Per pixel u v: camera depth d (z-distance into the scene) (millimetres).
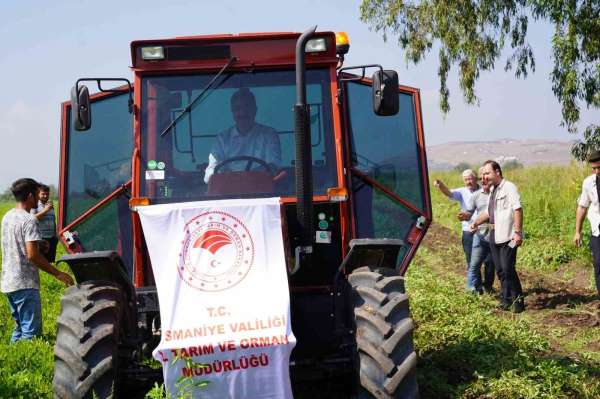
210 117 7125
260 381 5996
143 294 6914
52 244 13273
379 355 6094
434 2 17641
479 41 17297
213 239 6285
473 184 13586
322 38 7121
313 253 7137
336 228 7148
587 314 11422
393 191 7680
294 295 7133
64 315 6348
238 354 6000
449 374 8109
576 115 15117
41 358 8883
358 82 7723
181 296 6145
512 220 11883
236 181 7016
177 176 7031
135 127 7082
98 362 6105
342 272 7059
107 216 7594
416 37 18219
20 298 9898
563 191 23219
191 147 7082
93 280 6652
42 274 15930
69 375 6078
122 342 6508
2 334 10734
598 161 11562
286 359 6023
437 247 20297
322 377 6840
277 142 7105
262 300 6141
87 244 7605
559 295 13062
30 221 9750
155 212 6332
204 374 5977
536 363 8070
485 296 12648
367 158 7668
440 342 9148
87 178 7613
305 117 6430
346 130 7645
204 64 7152
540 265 16094
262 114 7141
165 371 5969
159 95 7141
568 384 7477
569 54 14633
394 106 6914
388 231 7652
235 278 6203
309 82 7168
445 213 27453
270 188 7012
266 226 6344
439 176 43781
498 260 12039
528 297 13094
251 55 7176
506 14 16859
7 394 7395
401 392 6090
